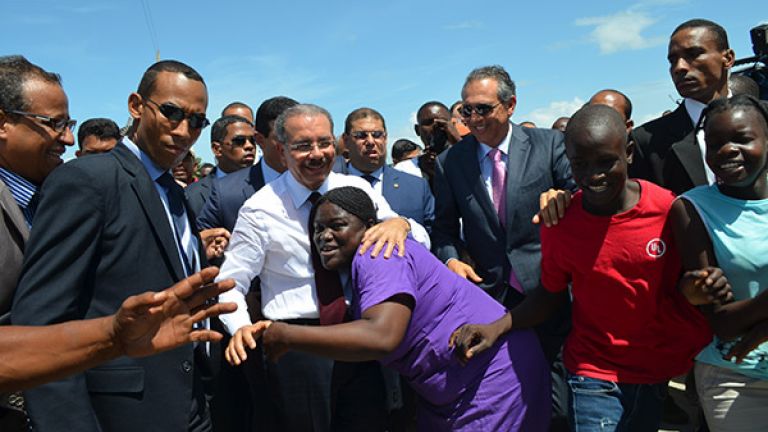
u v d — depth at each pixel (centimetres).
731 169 234
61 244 216
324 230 283
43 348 129
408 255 265
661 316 256
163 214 246
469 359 267
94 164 230
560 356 381
